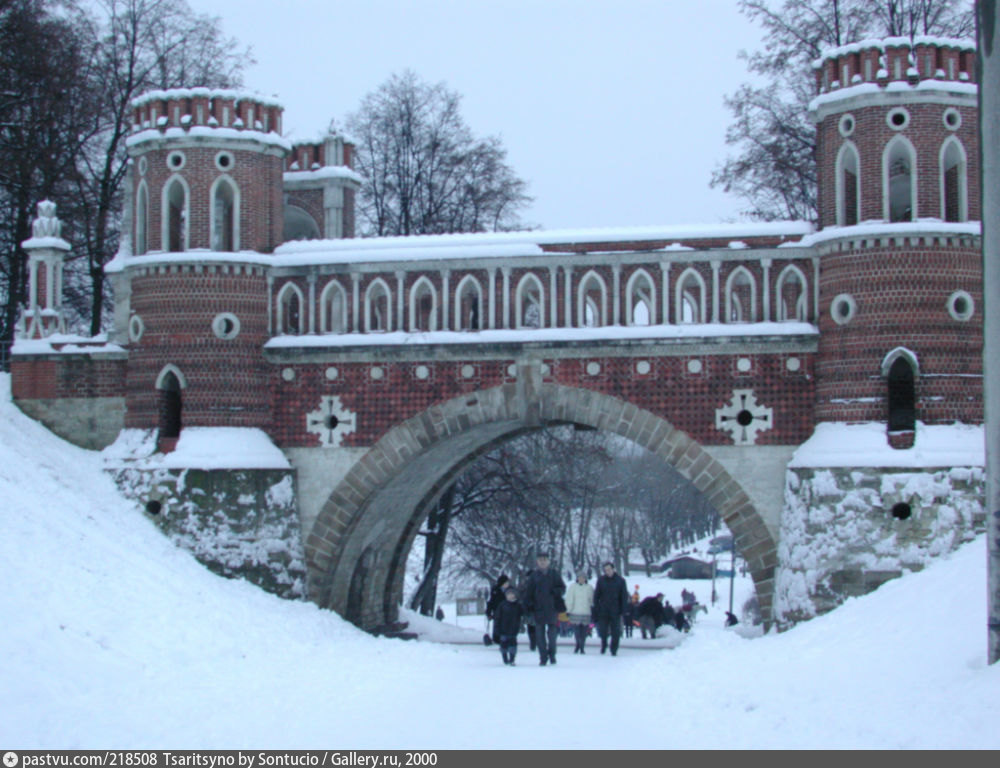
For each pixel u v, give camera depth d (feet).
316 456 106.01
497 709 59.21
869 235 93.45
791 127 142.41
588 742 49.78
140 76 155.02
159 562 92.38
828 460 92.84
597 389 100.94
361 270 105.70
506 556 162.81
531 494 159.12
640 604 127.65
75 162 149.38
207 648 73.92
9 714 52.65
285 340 106.32
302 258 106.83
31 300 113.19
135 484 102.83
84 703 56.65
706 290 99.81
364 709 58.59
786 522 95.76
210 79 161.99
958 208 95.14
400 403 104.73
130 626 71.36
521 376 102.06
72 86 142.00
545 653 82.74
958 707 51.13
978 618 66.69
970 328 93.45
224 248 112.78
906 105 94.07
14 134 140.36
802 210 147.23
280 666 74.54
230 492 101.81
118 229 156.35
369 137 163.94
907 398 95.09
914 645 66.08
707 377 99.35
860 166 95.04
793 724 52.95
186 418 104.88
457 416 103.50
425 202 164.04
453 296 104.22
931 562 88.69
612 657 91.76
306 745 48.67
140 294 106.73
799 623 91.56
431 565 149.28
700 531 513.45
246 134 107.14
